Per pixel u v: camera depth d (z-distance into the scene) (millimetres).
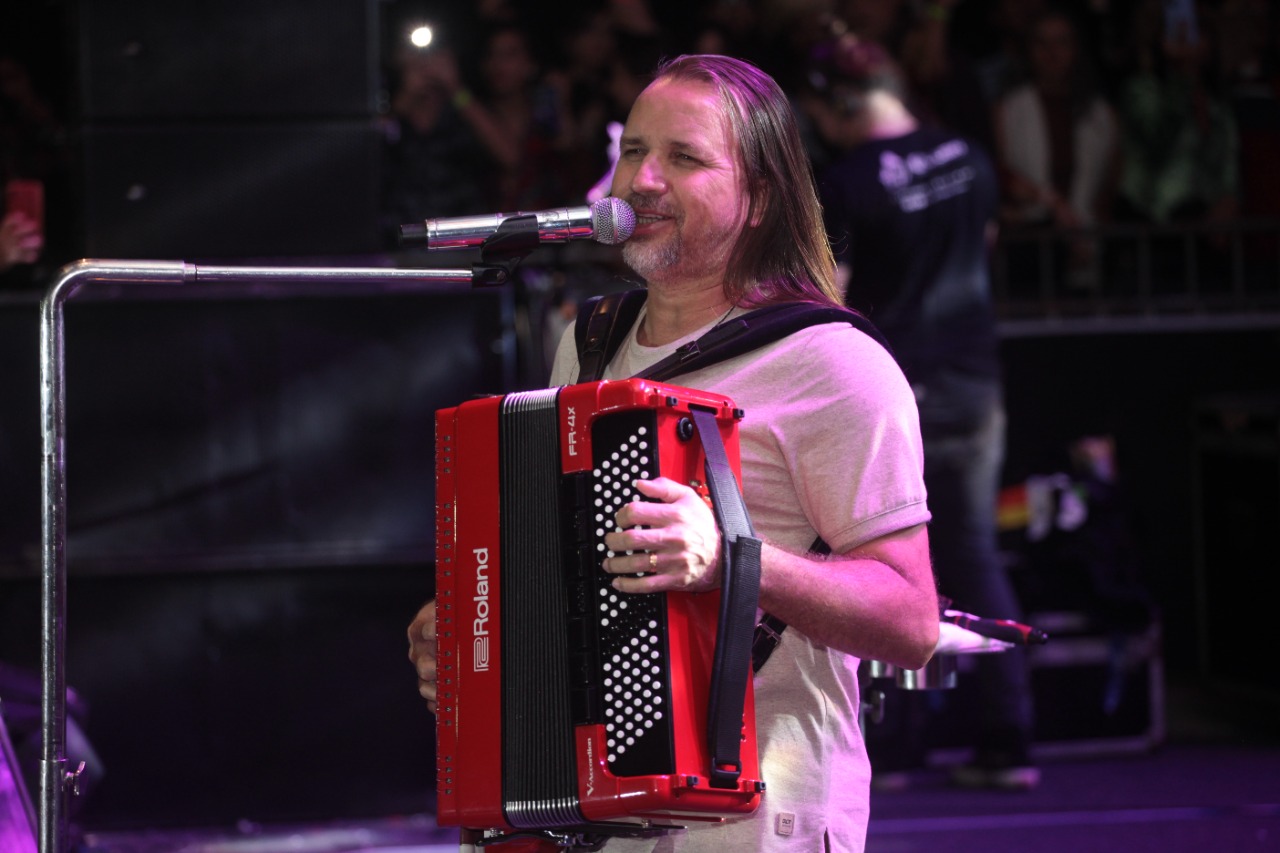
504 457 4352
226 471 9484
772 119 4902
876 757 11242
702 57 5000
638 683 4082
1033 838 9602
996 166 15227
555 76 14742
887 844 9531
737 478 4328
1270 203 16000
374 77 9406
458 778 4301
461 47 15180
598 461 4195
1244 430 13867
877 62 10461
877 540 4527
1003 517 12656
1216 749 12141
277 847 9250
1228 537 14227
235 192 9359
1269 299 14789
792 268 4938
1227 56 16203
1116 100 16125
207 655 9508
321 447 9531
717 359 4652
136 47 9234
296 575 9562
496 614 4301
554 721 4184
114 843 9273
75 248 9539
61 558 4816
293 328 9508
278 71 9336
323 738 9570
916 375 10414
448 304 9570
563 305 11078
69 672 9398
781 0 14117
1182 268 16031
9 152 12445
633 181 4770
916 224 10281
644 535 3988
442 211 12695
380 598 9602
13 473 9375
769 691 4555
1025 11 15453
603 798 4078
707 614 4223
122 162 9273
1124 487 13148
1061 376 15008
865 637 4379
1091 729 11930
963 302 10492
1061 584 12203
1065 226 15039
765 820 4473
